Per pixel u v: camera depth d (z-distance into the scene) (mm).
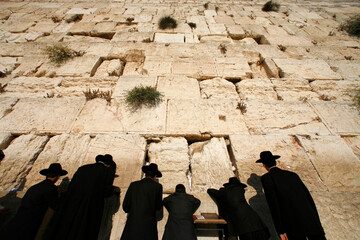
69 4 9000
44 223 2035
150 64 4996
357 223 2480
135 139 3355
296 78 4719
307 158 3139
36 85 4355
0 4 8570
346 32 7164
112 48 5594
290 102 4051
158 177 2635
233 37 7051
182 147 3332
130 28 7039
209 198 2713
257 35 6977
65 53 5082
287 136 3463
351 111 3875
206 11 8875
